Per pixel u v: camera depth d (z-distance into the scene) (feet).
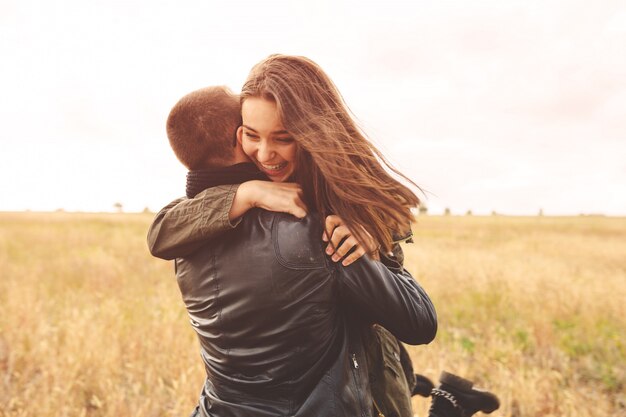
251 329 4.24
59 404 10.84
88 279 26.02
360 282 4.10
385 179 4.37
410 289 4.41
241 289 4.23
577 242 68.64
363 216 4.19
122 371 13.25
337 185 4.00
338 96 4.36
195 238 4.31
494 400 6.36
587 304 21.09
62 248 42.98
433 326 4.47
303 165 4.30
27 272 27.73
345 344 4.36
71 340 14.17
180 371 12.80
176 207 4.47
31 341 14.67
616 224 138.10
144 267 32.42
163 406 11.36
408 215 4.32
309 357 4.17
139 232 68.13
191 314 4.72
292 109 4.01
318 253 4.09
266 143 4.21
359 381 4.36
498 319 19.93
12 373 13.07
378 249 4.41
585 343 16.25
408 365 5.75
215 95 4.48
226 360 4.41
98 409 11.33
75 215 133.90
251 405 4.29
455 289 24.31
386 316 4.20
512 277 26.32
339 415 4.15
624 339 16.33
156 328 15.83
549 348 15.79
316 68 4.29
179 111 4.48
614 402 12.37
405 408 4.89
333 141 4.00
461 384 6.44
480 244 62.90
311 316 4.10
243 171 4.44
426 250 44.96
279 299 4.11
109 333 15.12
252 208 4.37
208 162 4.52
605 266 40.50
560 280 25.81
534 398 11.51
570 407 11.11
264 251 4.16
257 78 4.14
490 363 14.26
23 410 10.68
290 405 4.21
